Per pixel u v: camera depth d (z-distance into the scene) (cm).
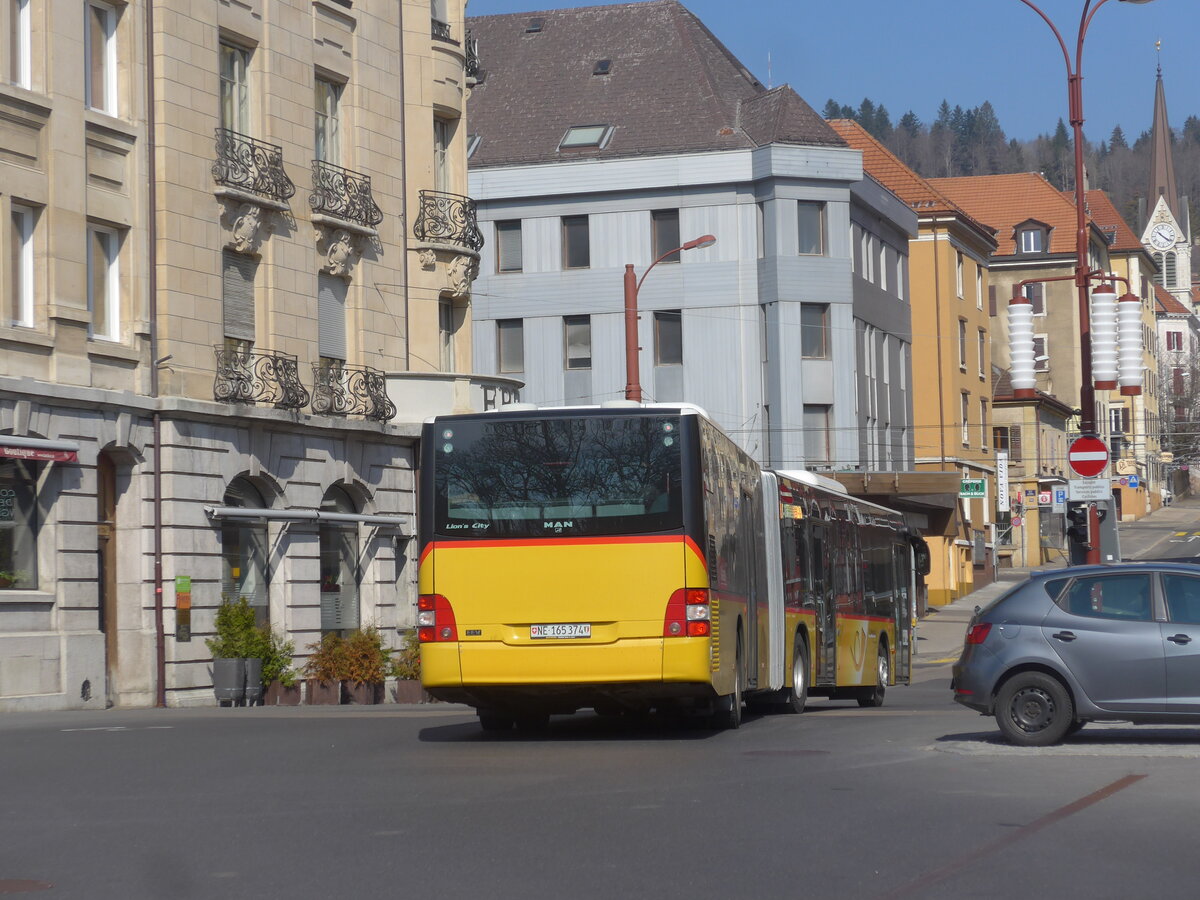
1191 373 14325
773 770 1364
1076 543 2839
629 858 915
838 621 2564
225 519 3092
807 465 5694
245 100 3238
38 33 2677
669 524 1681
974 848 941
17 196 2608
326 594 3444
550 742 1712
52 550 2656
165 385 2928
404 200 3747
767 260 5681
